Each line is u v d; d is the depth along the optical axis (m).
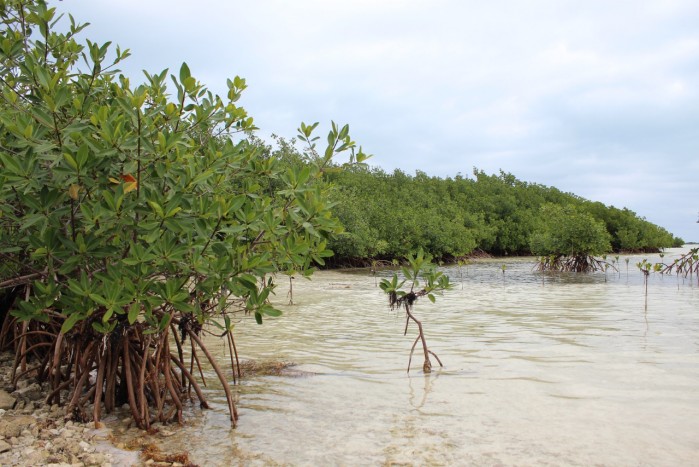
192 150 4.72
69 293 4.55
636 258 37.88
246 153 5.18
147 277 4.40
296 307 12.34
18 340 6.17
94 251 4.05
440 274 6.21
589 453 3.86
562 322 9.73
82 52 5.35
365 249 29.48
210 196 4.79
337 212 28.12
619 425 4.40
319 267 28.92
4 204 4.25
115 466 3.72
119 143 3.89
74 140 4.16
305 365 6.60
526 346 7.55
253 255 4.61
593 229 24.56
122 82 5.20
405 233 33.44
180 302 4.23
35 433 4.21
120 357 5.05
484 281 20.19
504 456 3.83
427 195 46.50
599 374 5.95
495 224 45.97
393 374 6.14
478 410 4.82
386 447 4.03
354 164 5.25
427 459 3.81
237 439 4.23
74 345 5.05
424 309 11.89
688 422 4.44
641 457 3.79
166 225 3.93
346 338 8.42
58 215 4.00
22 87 5.38
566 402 5.00
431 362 6.69
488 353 7.13
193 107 4.91
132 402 4.52
